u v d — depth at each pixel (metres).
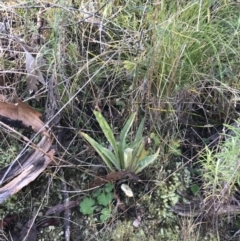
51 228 0.67
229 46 0.72
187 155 0.72
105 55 0.73
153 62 0.65
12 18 0.77
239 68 0.72
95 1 0.78
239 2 0.76
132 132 0.69
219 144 0.67
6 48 0.73
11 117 0.68
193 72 0.70
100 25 0.73
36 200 0.68
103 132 0.70
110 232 0.67
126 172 0.67
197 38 0.71
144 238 0.67
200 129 0.74
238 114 0.70
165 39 0.69
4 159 0.69
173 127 0.71
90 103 0.73
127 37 0.75
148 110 0.70
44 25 0.76
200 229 0.67
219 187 0.66
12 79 0.73
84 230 0.67
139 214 0.68
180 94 0.70
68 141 0.72
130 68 0.70
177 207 0.68
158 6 0.73
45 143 0.67
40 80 0.71
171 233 0.67
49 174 0.68
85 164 0.70
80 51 0.75
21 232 0.67
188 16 0.73
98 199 0.68
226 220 0.68
